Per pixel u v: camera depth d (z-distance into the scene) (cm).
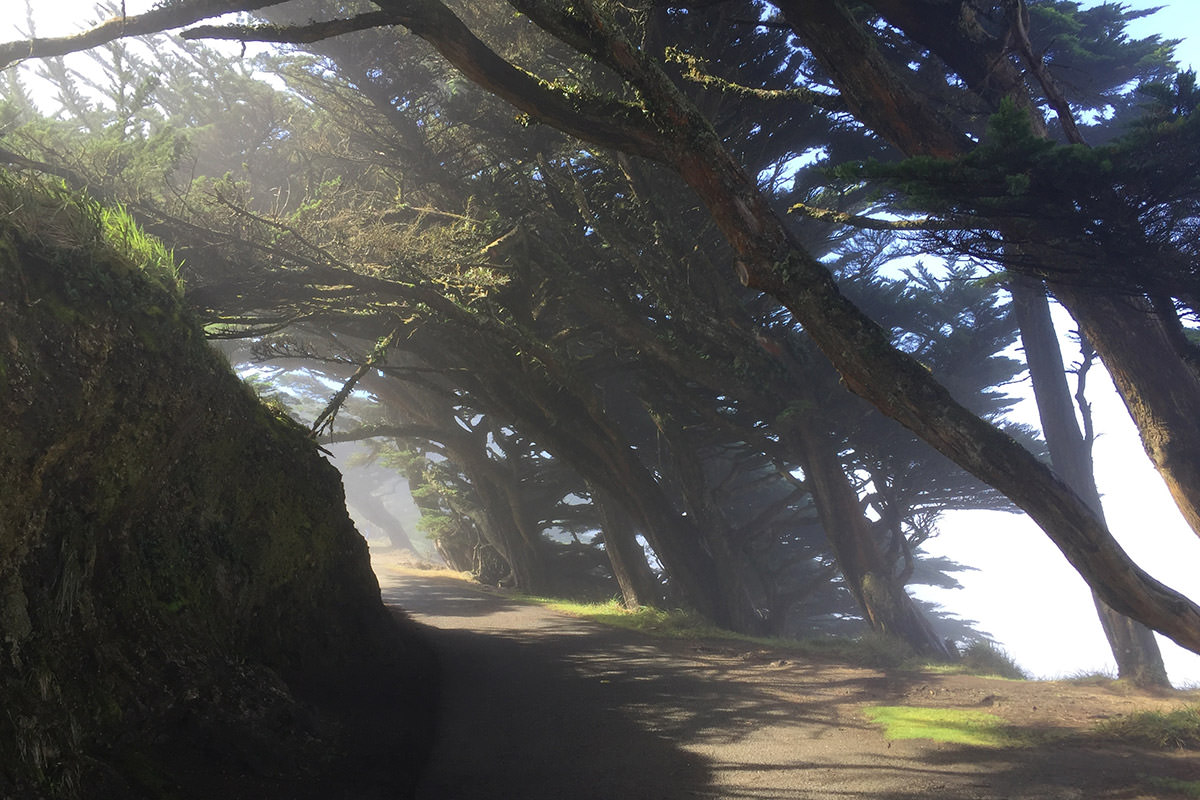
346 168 1984
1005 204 732
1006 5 880
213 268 1248
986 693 1130
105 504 622
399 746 750
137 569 660
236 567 802
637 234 1684
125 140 1253
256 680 708
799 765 736
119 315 674
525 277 1611
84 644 566
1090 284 852
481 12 1585
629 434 2452
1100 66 1742
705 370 1728
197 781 554
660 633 1714
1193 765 711
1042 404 1859
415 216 1764
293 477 967
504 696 1023
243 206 1278
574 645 1497
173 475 748
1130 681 1279
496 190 1838
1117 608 895
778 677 1234
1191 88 664
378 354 1383
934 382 873
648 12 1163
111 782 500
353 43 1712
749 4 1470
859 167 715
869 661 1468
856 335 865
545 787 669
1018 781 668
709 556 2062
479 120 1722
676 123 834
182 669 630
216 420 820
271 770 609
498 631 1666
